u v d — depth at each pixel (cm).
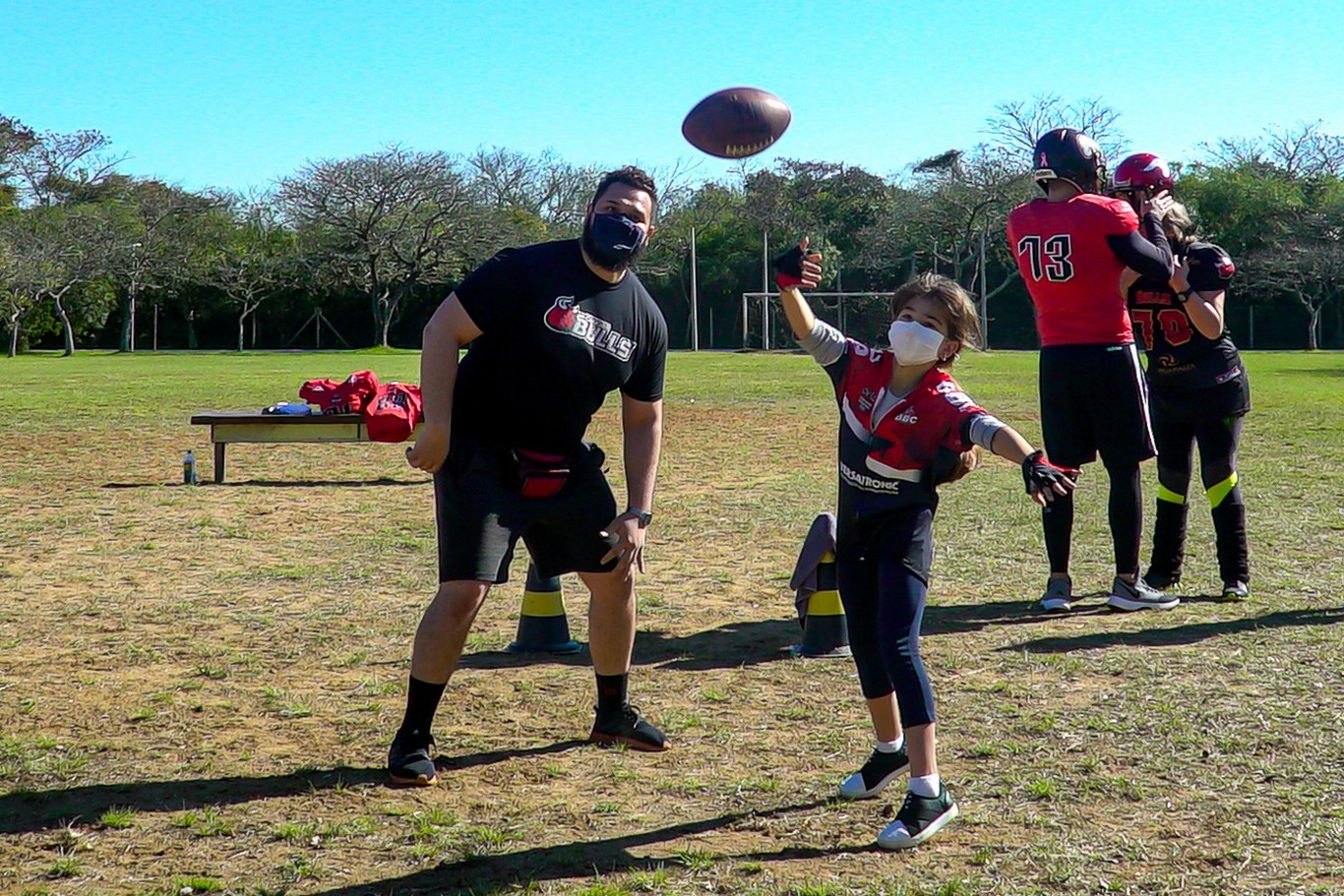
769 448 1562
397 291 7375
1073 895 338
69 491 1182
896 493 396
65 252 6375
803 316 412
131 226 7150
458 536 434
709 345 7388
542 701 523
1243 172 7475
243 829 387
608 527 454
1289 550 833
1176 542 713
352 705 517
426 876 353
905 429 389
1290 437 1583
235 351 7088
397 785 427
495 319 428
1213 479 698
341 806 407
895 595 391
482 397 440
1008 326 7181
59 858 365
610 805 409
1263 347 7000
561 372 434
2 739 470
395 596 728
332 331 7762
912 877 350
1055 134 678
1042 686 539
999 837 379
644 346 452
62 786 423
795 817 397
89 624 657
